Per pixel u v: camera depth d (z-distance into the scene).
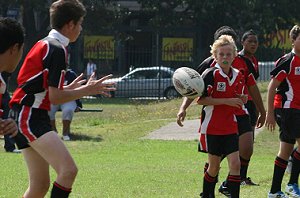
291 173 22.91
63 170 15.41
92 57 110.69
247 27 112.31
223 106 20.31
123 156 33.94
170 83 88.69
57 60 15.60
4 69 14.32
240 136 23.38
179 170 28.95
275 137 40.53
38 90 15.73
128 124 48.44
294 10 113.50
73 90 15.69
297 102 21.95
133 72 90.56
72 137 42.12
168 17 115.56
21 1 106.31
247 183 25.00
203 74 20.58
